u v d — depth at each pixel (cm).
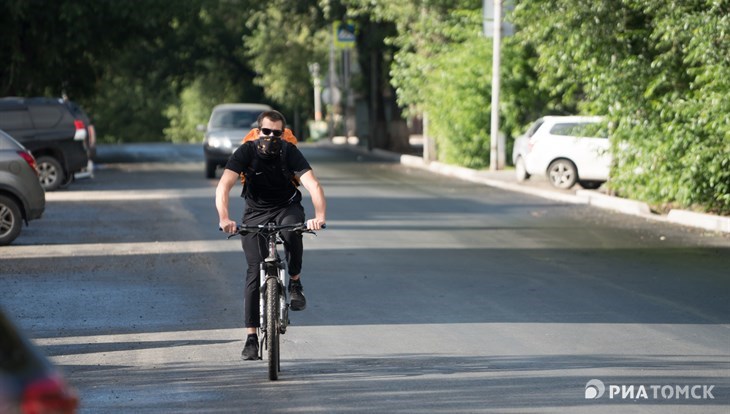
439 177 9756
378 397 2253
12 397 1004
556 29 6525
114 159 12975
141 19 13162
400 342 2844
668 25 5722
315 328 3045
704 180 5956
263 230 2475
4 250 4881
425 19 11081
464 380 2405
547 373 2472
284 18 15500
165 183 9038
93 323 3161
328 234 5362
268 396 2270
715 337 2906
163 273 4150
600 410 2141
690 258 4534
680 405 2181
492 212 6538
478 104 10575
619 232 5497
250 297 2531
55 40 12988
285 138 2539
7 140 5141
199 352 2750
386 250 4775
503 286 3791
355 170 10775
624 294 3622
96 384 2398
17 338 1046
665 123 6106
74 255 4697
